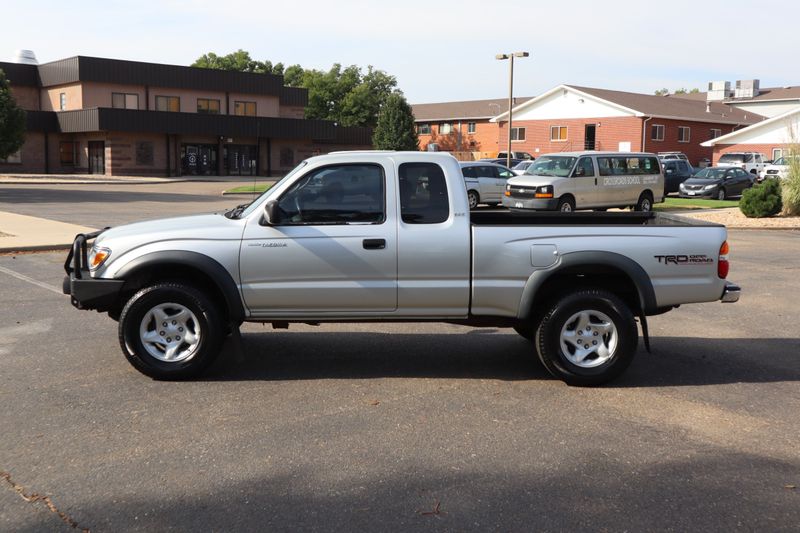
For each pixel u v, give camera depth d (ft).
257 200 20.56
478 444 16.06
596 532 12.29
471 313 20.57
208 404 18.44
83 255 21.47
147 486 13.80
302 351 23.88
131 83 162.40
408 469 14.70
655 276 20.53
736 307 32.63
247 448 15.66
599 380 20.31
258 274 20.02
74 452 15.34
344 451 15.57
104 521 12.46
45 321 27.66
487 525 12.47
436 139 229.45
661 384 20.90
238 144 175.94
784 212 75.72
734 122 184.14
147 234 20.16
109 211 75.56
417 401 18.97
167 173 163.43
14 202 84.58
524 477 14.39
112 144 154.20
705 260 20.67
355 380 20.72
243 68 257.96
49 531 12.12
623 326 20.17
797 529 12.46
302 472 14.49
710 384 20.95
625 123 167.84
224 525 12.36
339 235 20.03
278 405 18.44
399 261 20.12
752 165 135.64
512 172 86.99
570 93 176.96
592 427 17.24
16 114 130.93
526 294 20.30
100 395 19.04
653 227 20.54
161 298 19.90
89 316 28.60
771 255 49.39
